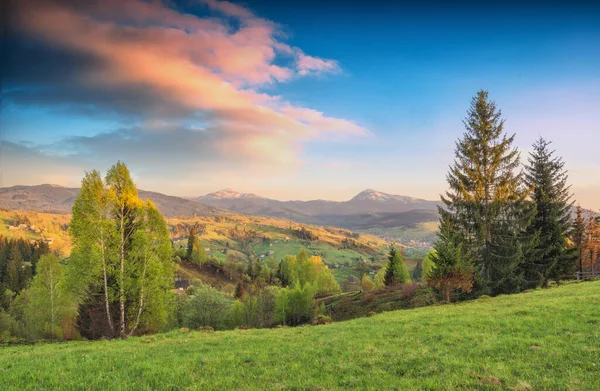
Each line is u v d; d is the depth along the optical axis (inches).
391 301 2000.5
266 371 468.4
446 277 1462.8
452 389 360.5
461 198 1684.3
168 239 1300.4
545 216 1777.8
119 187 1175.6
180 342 788.6
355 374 439.8
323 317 1246.9
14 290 4271.7
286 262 6318.9
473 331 647.8
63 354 663.8
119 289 1155.3
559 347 486.9
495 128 1705.2
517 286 1577.3
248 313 2839.6
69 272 1099.9
